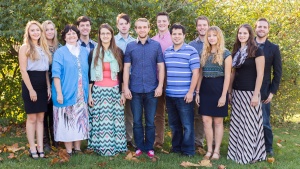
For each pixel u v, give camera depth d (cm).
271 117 874
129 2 722
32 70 512
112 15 680
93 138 549
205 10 830
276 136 726
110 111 543
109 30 534
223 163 522
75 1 628
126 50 545
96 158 527
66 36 531
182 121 548
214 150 548
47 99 536
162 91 566
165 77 554
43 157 535
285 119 959
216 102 529
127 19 575
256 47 518
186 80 536
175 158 541
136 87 539
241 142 528
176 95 539
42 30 521
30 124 530
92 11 688
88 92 544
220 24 822
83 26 574
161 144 614
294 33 842
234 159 537
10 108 793
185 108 541
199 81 541
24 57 505
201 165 500
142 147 561
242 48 529
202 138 604
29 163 507
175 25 532
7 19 661
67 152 533
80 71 529
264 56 534
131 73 545
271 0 861
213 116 532
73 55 527
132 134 617
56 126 531
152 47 538
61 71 524
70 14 636
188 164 499
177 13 775
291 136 754
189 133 548
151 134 553
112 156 543
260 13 855
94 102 544
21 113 797
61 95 522
